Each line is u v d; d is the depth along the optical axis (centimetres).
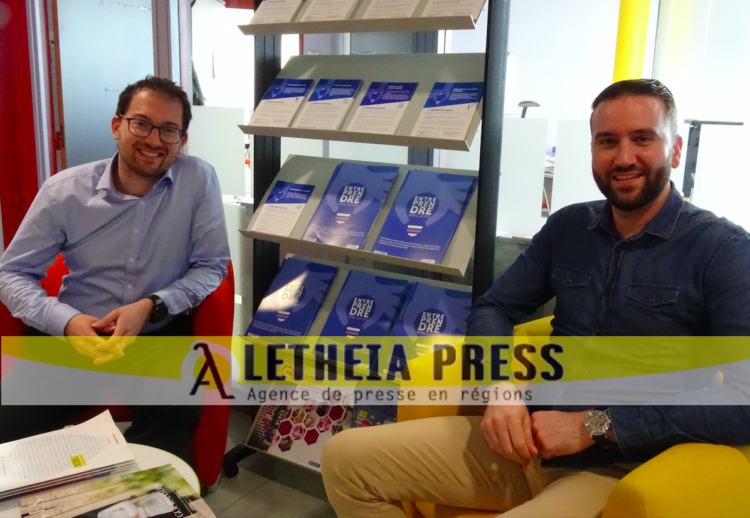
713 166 176
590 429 125
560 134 194
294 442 216
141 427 180
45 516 114
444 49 236
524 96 212
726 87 175
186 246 200
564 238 156
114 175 192
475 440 145
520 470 143
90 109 330
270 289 224
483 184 171
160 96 179
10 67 324
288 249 255
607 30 193
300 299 215
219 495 209
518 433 133
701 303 129
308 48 254
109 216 188
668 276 133
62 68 316
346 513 150
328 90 204
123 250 191
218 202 204
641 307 136
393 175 203
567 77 203
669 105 133
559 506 119
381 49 243
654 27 183
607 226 145
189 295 187
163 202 194
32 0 307
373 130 184
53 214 185
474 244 177
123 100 183
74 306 193
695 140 177
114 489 124
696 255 130
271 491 213
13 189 339
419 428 149
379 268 241
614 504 108
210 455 199
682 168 182
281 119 204
